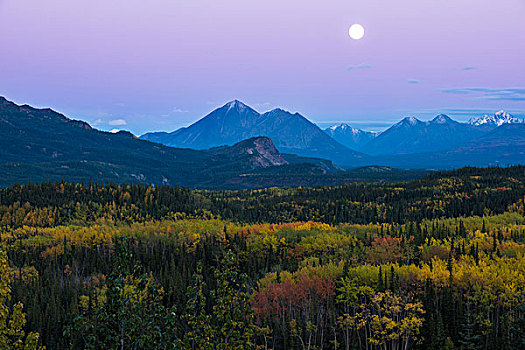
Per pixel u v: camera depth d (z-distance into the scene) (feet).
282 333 428.97
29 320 476.95
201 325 127.34
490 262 553.23
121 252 113.29
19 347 100.01
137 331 112.68
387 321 390.63
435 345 395.55
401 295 453.99
